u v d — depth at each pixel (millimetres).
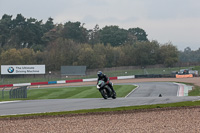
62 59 155250
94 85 90250
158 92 61469
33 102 34531
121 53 171750
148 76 117812
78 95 63281
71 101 33562
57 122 20406
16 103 33719
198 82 86062
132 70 141875
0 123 20641
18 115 22953
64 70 123938
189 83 83125
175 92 60469
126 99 32844
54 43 185500
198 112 22984
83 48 162625
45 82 110375
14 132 17750
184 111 23578
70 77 124438
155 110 24484
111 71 138750
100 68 143750
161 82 92312
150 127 17906
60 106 28328
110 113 23484
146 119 20562
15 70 118625
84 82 110562
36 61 160375
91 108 25953
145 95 56562
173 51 171500
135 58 169625
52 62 155750
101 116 22266
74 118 21750
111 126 18531
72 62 157375
